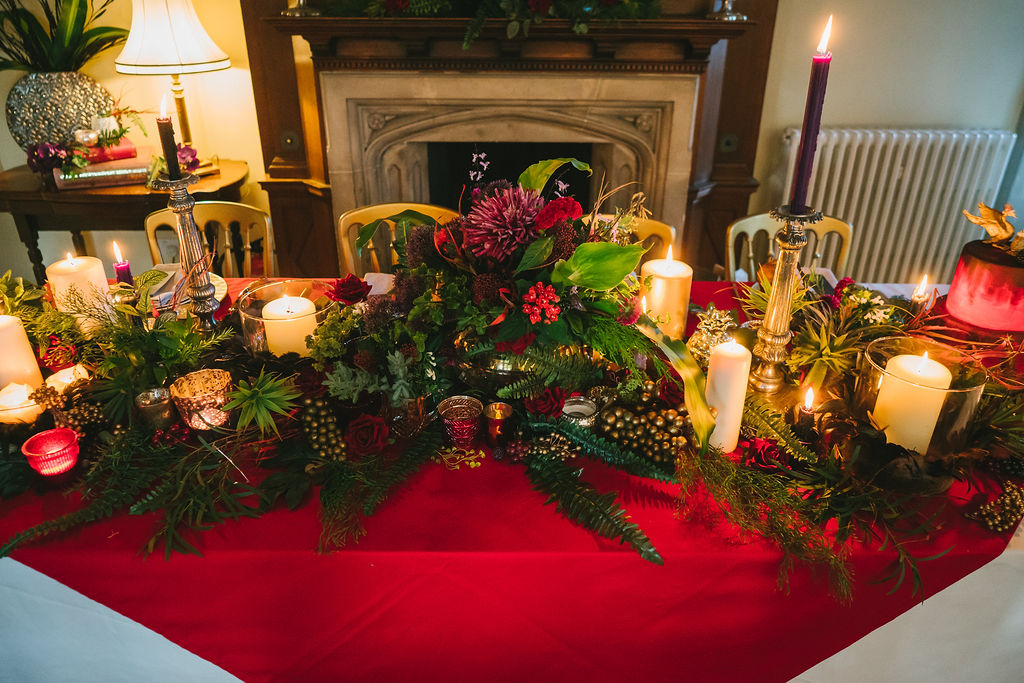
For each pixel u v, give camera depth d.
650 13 2.50
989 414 1.07
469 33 2.40
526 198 1.02
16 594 0.95
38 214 2.70
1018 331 1.23
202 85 2.99
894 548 0.92
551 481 1.01
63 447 1.02
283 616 0.98
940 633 0.99
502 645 1.02
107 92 2.87
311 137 2.86
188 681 1.04
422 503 1.01
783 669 1.03
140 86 3.00
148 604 0.97
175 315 1.22
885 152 3.01
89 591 0.95
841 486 0.98
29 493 1.01
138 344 1.11
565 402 1.12
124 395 1.07
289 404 1.06
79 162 2.62
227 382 1.11
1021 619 0.99
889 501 0.97
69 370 1.17
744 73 2.80
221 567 0.93
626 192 2.95
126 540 0.94
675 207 2.91
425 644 1.02
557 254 1.01
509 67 2.65
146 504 0.95
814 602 0.97
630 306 1.06
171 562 0.92
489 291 1.01
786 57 2.96
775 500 0.97
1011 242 1.22
